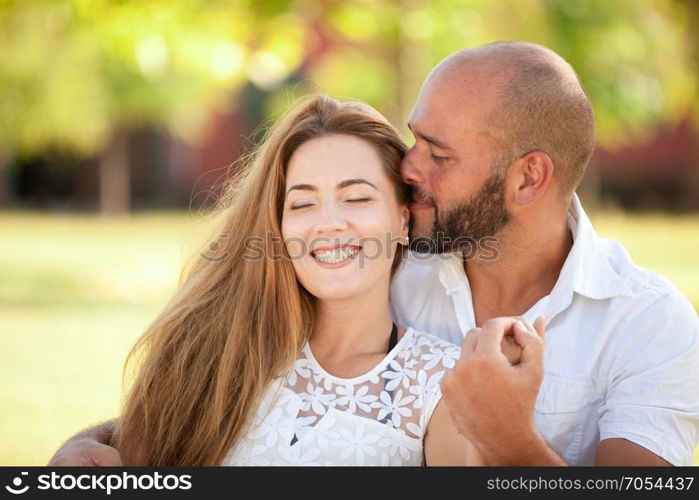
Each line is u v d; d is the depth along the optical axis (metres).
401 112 11.17
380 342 3.27
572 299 3.26
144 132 33.06
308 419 3.14
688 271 13.83
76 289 13.02
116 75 21.81
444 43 11.12
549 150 3.23
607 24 11.89
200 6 9.69
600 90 12.30
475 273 3.46
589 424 3.21
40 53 20.44
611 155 30.70
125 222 26.42
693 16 11.42
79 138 23.59
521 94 3.17
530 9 11.89
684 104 13.52
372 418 3.10
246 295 3.31
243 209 3.43
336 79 15.02
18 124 22.81
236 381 3.25
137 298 12.30
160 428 3.34
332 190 3.12
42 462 5.44
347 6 10.51
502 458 2.69
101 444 3.18
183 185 32.62
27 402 6.93
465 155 3.21
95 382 7.64
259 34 10.02
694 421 3.09
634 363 3.11
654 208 30.52
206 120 29.89
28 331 9.83
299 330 3.26
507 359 2.61
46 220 27.34
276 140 3.30
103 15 9.73
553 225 3.32
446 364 3.16
